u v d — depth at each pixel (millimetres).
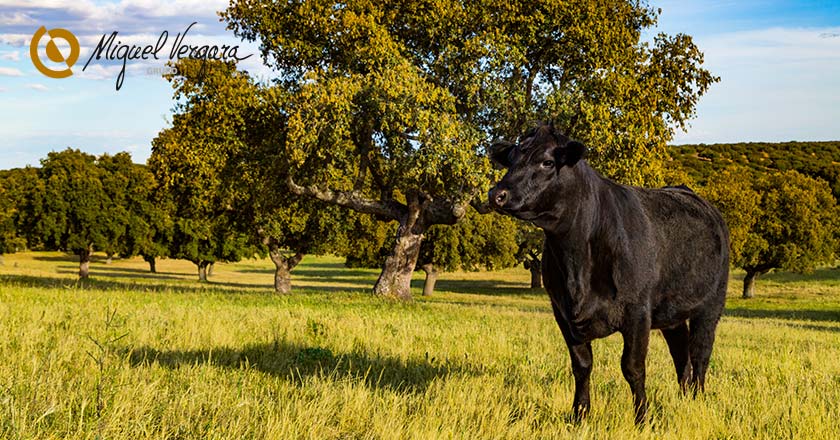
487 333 12453
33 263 87812
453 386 6641
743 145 161250
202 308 13781
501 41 21844
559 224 5703
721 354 11641
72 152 55781
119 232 56562
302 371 7312
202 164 27219
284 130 22188
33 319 9539
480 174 21406
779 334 18688
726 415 6328
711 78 23719
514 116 22328
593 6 21750
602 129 20828
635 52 23359
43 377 5469
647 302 6133
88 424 4328
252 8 23125
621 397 6828
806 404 6551
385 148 24281
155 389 5383
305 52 22984
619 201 6184
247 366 6945
